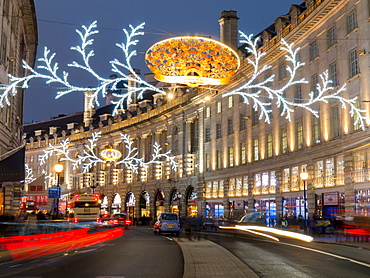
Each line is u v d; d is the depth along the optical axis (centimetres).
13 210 4200
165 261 1564
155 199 7238
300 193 3934
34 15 4300
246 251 1964
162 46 1584
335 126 3506
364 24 3127
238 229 4062
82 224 4359
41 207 5891
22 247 2298
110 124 8625
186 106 6406
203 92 5888
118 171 8375
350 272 1270
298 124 4044
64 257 1744
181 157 6550
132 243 2544
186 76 1661
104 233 3941
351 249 2097
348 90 3319
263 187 4584
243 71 4872
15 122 4009
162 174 7156
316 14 3625
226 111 5425
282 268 1366
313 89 3806
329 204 3522
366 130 3055
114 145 8544
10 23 3503
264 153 4572
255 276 1105
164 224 3556
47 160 9975
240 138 5078
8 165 2783
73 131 9456
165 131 7288
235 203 5159
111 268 1366
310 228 3194
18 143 4297
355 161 3238
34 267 1414
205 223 4534
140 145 7862
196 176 6097
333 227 3050
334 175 3472
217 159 5656
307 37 3888
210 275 1123
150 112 7525
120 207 8212
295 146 4044
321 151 3631
